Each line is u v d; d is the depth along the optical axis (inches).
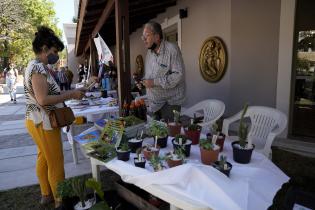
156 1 198.8
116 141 70.0
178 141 63.2
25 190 110.6
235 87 165.9
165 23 246.7
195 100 206.7
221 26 169.2
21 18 628.4
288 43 142.0
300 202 81.3
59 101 81.4
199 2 189.3
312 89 153.7
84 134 87.3
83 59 517.3
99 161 68.3
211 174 48.3
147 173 55.8
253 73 157.9
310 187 101.0
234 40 161.2
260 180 51.6
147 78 100.2
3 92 570.6
